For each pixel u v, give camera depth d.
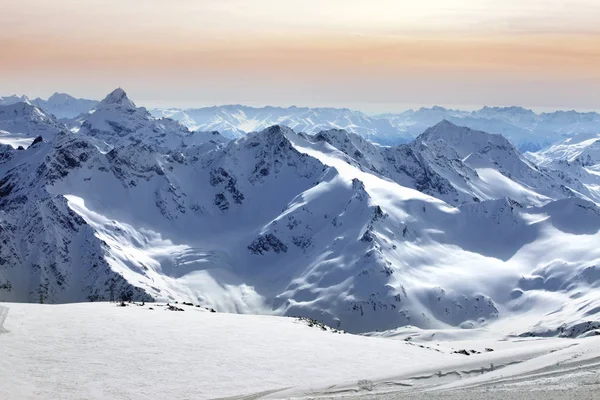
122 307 77.50
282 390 47.62
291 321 77.44
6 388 45.69
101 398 45.22
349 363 56.62
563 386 40.06
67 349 55.41
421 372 50.75
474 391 41.22
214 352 57.25
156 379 49.53
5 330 60.03
